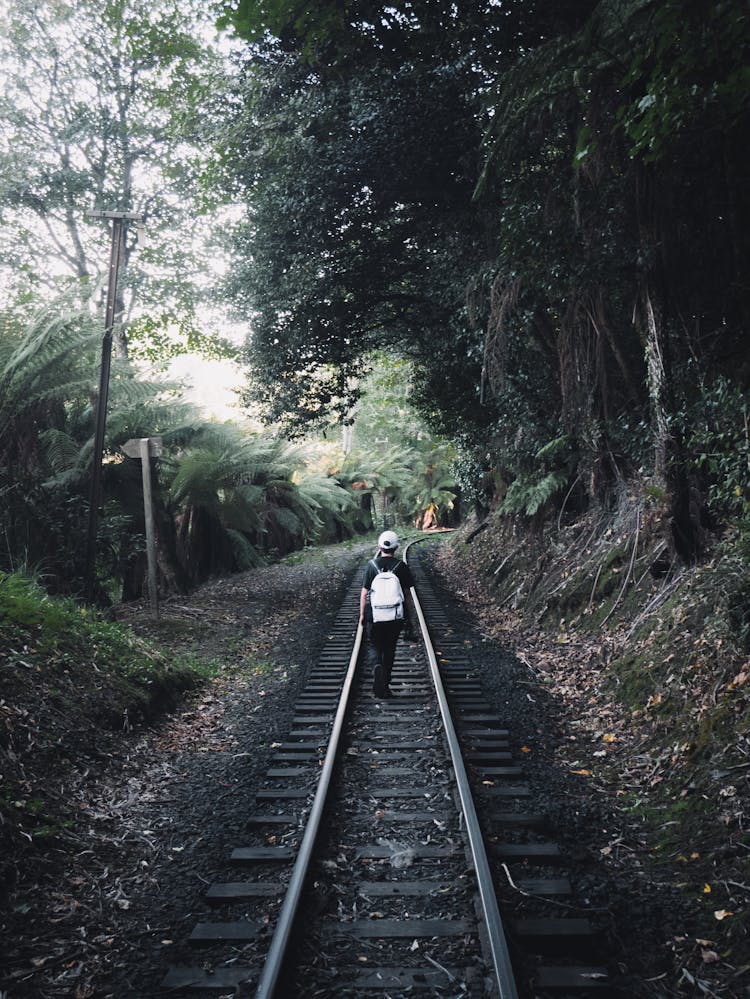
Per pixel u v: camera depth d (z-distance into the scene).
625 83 5.18
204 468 15.09
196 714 7.61
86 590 10.45
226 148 12.79
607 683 7.68
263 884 4.06
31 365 10.01
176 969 3.35
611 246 8.33
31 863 4.20
